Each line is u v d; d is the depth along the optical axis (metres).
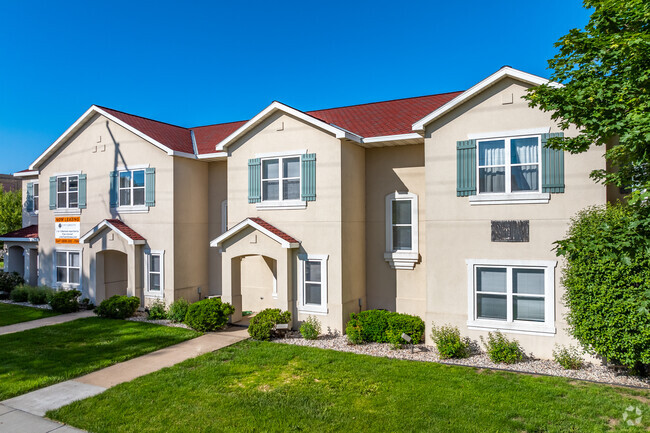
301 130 13.99
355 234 14.23
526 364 10.39
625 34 6.99
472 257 11.62
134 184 17.34
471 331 11.58
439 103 16.33
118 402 8.39
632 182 7.93
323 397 8.52
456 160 11.84
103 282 18.11
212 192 17.78
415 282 14.15
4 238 21.88
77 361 10.80
